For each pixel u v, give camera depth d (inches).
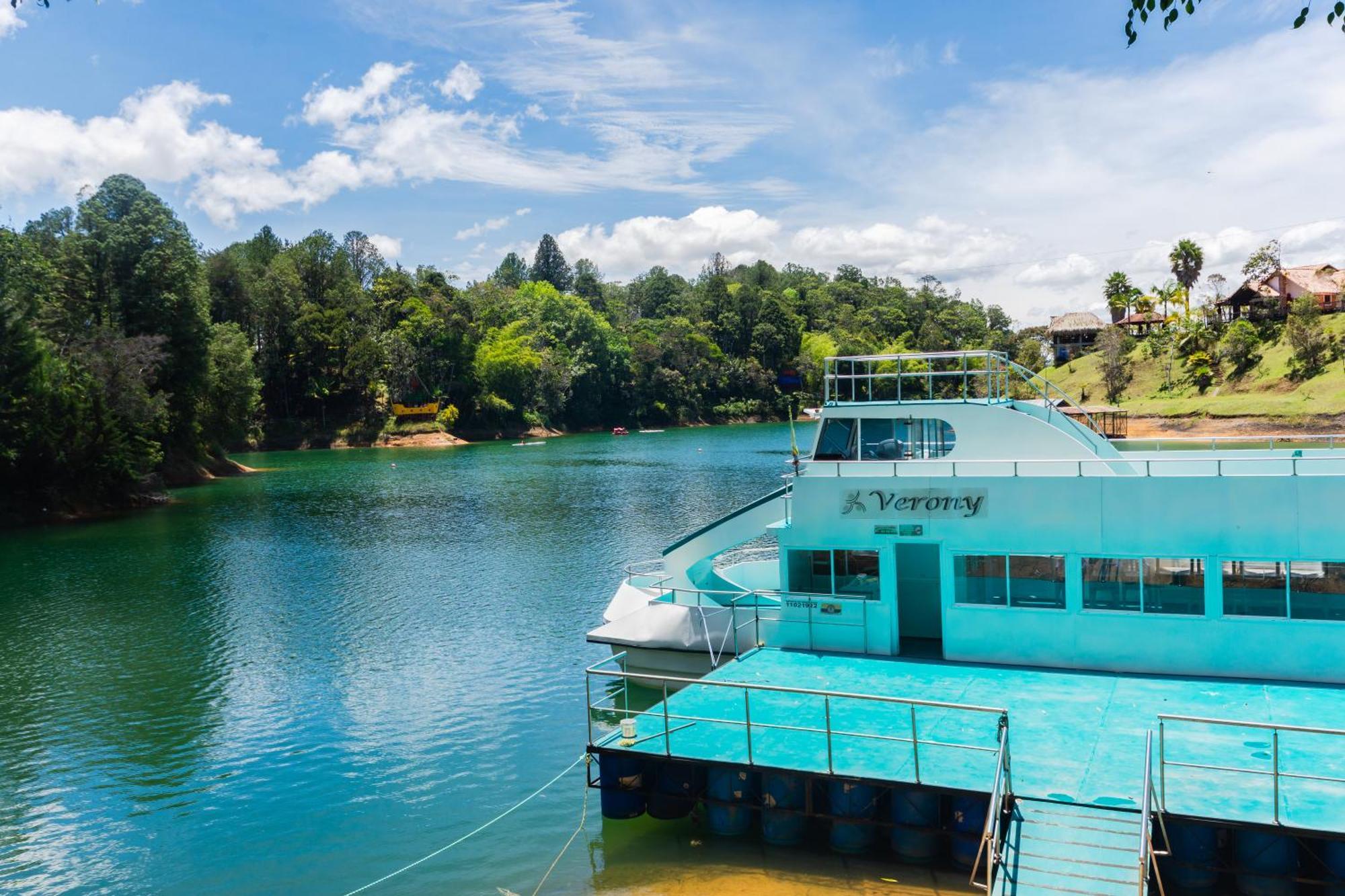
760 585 1184.2
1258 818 550.3
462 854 738.2
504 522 2482.8
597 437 6692.9
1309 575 783.7
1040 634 857.5
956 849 624.1
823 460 968.9
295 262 6328.7
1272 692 761.6
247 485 3607.3
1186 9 499.2
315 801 850.8
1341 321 4771.2
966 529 878.4
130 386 3083.2
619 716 1023.0
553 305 7696.9
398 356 6156.5
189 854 759.7
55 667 1261.1
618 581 1728.6
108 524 2632.9
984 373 928.9
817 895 620.4
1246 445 3794.3
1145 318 7076.8
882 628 914.1
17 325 2758.4
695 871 668.1
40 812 840.9
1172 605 820.6
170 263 3656.5
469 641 1350.9
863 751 686.5
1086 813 586.6
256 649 1336.1
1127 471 933.8
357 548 2133.4
